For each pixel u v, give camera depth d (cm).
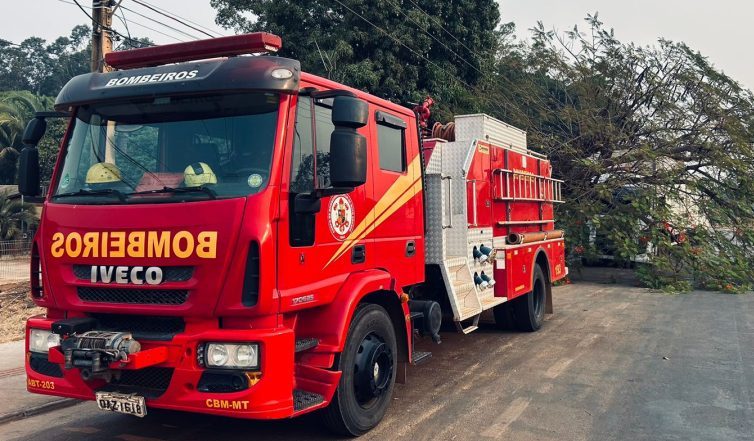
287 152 457
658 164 1723
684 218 1645
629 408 601
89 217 466
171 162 467
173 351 436
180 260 433
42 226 489
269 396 421
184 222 435
